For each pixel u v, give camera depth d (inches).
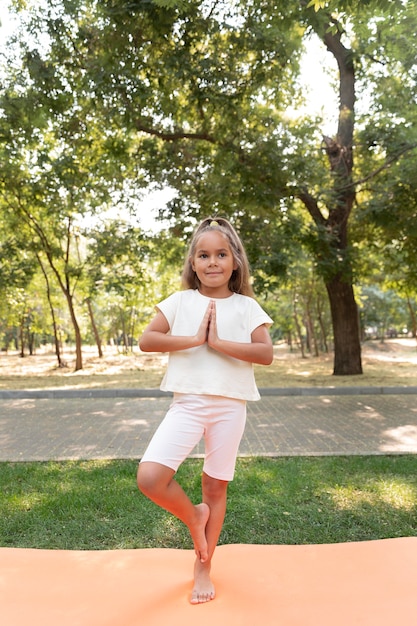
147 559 111.4
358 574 102.0
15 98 411.5
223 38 415.2
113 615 88.7
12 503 157.2
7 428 293.1
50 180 518.0
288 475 181.6
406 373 568.7
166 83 415.8
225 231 101.3
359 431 266.5
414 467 190.5
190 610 89.6
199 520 91.9
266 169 424.2
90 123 489.7
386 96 453.4
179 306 99.5
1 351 1897.1
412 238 515.5
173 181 502.9
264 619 86.1
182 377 93.4
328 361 889.5
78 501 156.1
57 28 396.8
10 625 86.0
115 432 274.1
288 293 1095.0
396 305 1507.1
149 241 664.4
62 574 104.7
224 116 430.0
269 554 112.4
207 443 95.4
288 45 405.7
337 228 520.4
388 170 511.2
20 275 733.9
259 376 571.2
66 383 544.7
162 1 257.0
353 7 203.8
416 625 83.4
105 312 1398.9
